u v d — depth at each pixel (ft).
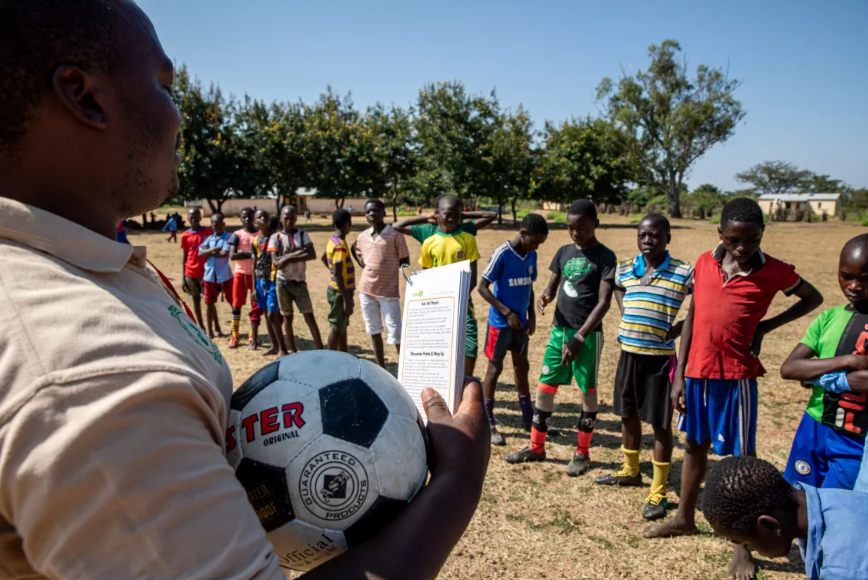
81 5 2.23
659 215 11.64
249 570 1.98
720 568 9.83
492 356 14.94
